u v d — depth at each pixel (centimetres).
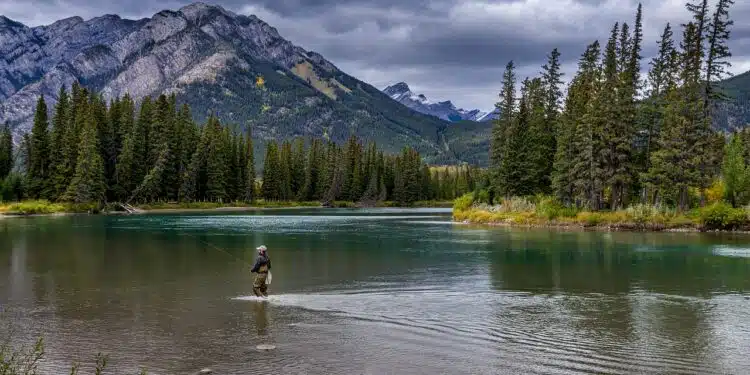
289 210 12838
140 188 10994
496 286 2267
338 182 15962
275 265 2917
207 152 12800
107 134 11462
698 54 5888
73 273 2589
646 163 6544
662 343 1418
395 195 16388
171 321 1631
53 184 10312
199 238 4638
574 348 1375
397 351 1344
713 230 5197
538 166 7519
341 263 3005
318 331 1522
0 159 11400
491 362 1262
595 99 6341
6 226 6059
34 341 1411
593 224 5772
